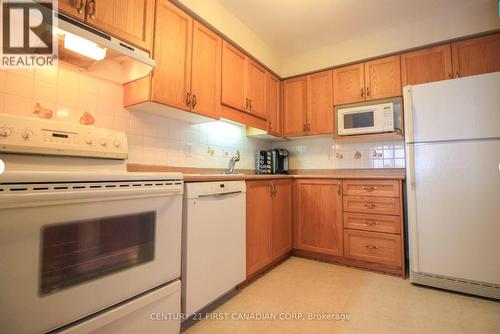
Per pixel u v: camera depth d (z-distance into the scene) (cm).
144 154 183
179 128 210
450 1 212
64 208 88
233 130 273
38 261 82
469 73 221
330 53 281
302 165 324
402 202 217
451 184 186
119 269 104
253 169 302
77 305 91
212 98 202
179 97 173
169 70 167
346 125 269
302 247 261
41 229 83
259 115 264
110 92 165
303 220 262
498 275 171
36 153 117
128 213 107
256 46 259
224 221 165
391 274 220
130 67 148
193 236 142
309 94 296
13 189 76
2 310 75
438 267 188
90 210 95
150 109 177
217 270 158
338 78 279
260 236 209
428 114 194
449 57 229
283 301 174
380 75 258
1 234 75
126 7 144
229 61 223
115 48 125
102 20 132
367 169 285
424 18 235
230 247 170
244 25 241
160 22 162
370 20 237
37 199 80
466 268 179
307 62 295
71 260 90
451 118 187
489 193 175
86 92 153
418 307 165
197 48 189
